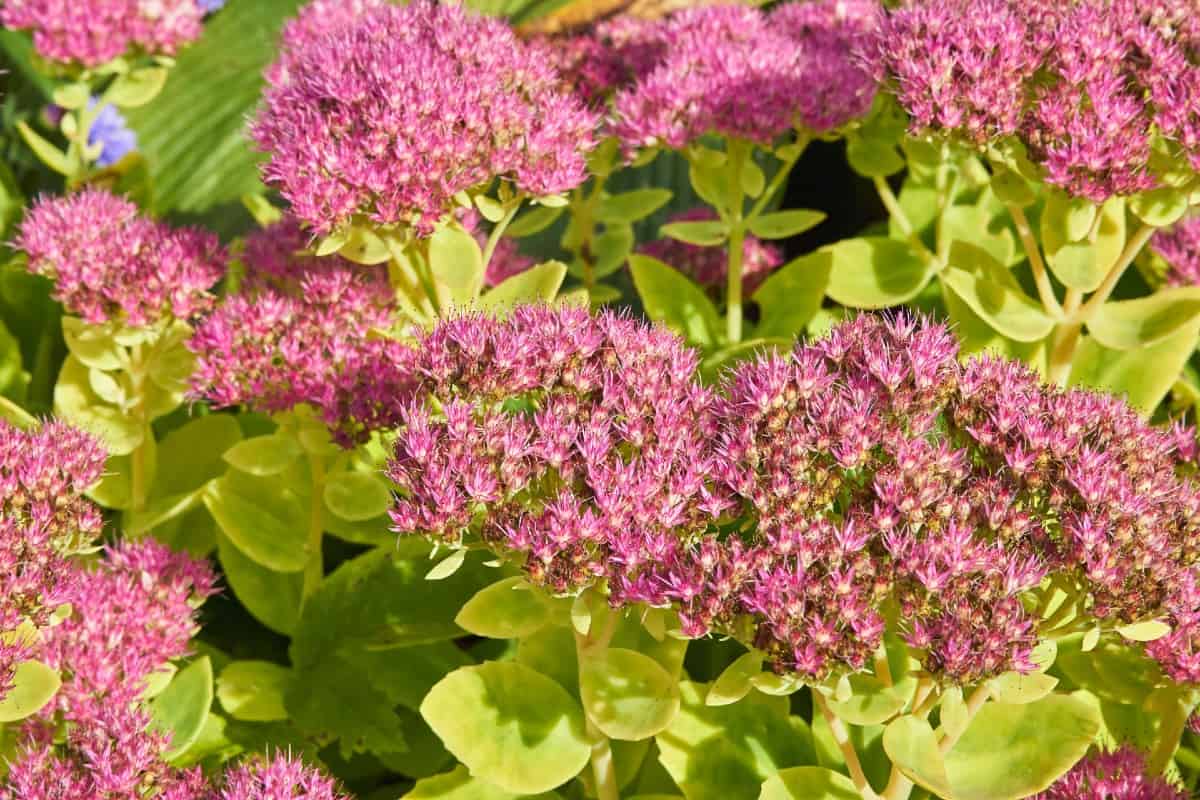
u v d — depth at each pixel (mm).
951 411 904
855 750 936
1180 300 1012
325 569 1092
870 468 884
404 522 885
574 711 926
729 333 1085
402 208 948
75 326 1036
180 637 961
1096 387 1028
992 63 968
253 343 979
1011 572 860
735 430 886
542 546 868
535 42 1086
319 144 945
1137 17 972
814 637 853
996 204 1131
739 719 936
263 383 981
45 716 928
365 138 947
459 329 905
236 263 1072
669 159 1321
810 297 1073
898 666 915
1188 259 1082
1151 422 1085
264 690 993
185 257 1012
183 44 1171
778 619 855
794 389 888
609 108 1105
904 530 874
